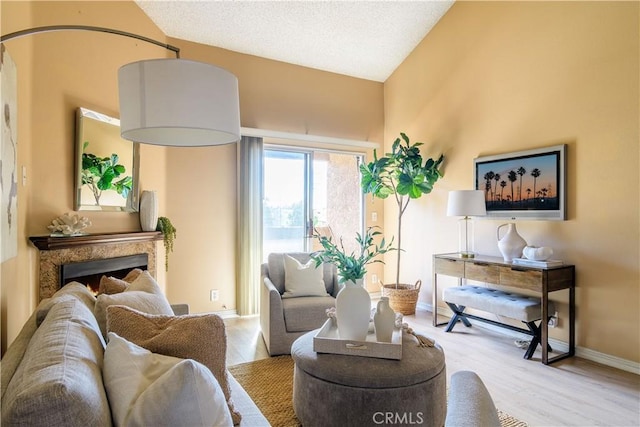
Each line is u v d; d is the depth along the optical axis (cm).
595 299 310
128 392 99
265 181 480
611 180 301
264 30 424
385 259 559
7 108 194
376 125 556
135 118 146
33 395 79
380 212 561
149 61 145
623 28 293
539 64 352
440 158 450
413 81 502
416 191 450
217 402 102
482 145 407
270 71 475
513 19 375
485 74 404
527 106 362
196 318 141
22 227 243
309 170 506
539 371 290
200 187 432
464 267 374
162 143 186
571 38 327
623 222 294
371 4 412
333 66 510
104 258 316
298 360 207
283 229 491
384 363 192
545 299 303
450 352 330
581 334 319
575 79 324
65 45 287
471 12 418
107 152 326
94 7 313
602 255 306
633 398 247
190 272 426
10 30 214
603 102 305
